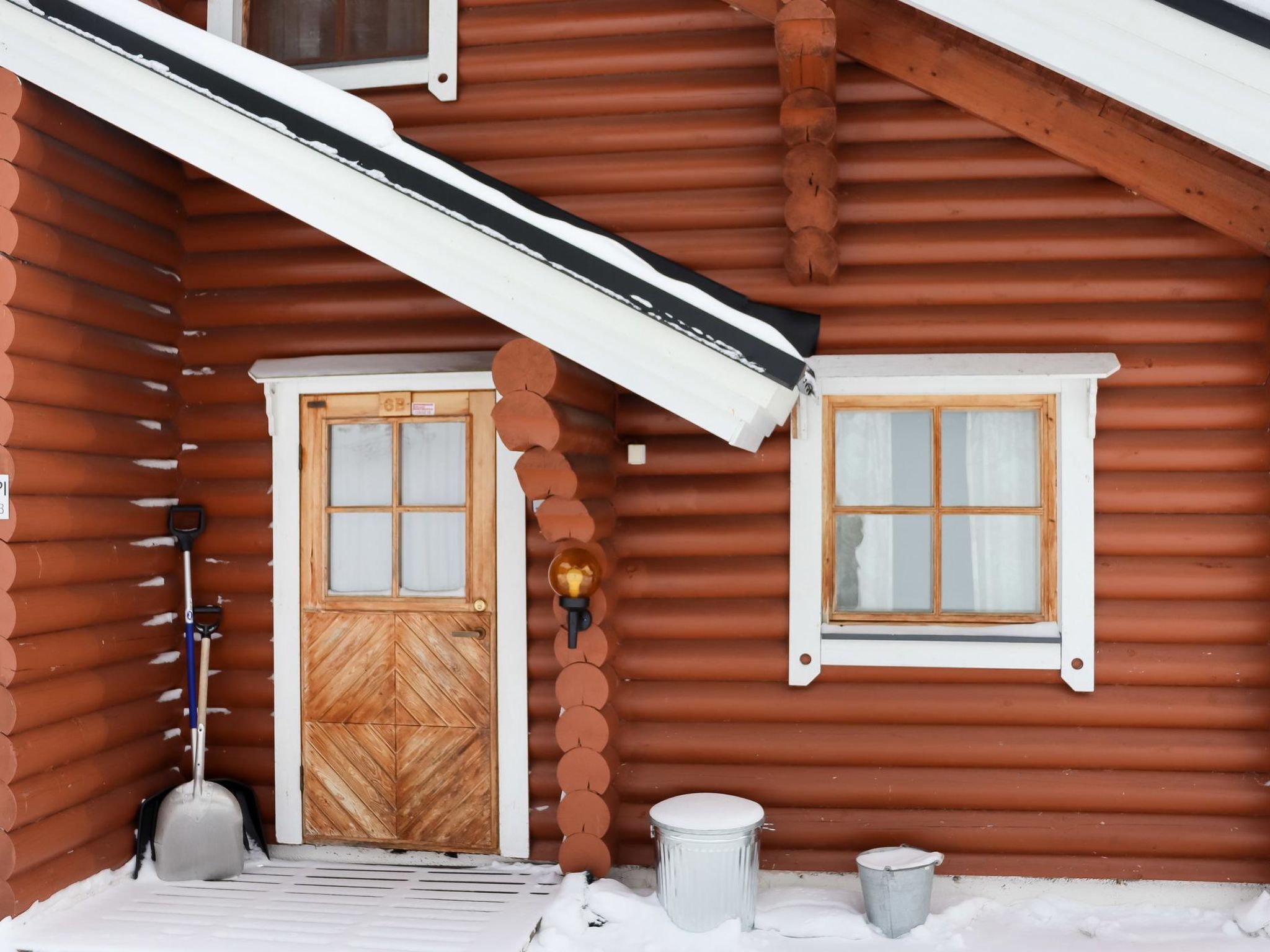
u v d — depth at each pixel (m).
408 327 4.66
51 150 3.90
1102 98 4.11
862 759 4.34
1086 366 4.14
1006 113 4.20
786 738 4.37
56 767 4.01
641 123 4.48
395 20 4.74
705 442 4.48
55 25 3.64
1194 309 4.23
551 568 3.92
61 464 3.99
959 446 4.40
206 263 4.78
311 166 3.59
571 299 3.54
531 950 3.75
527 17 4.56
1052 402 4.31
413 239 3.61
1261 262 4.19
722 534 4.43
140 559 4.48
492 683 4.55
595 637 4.12
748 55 4.45
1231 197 4.08
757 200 4.41
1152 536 4.23
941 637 4.30
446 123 4.63
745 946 3.81
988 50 4.18
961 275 4.31
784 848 4.39
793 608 4.36
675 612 4.45
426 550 4.64
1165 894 4.22
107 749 4.32
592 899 3.98
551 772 4.52
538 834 4.53
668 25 4.50
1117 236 4.25
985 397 4.33
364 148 3.52
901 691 4.34
